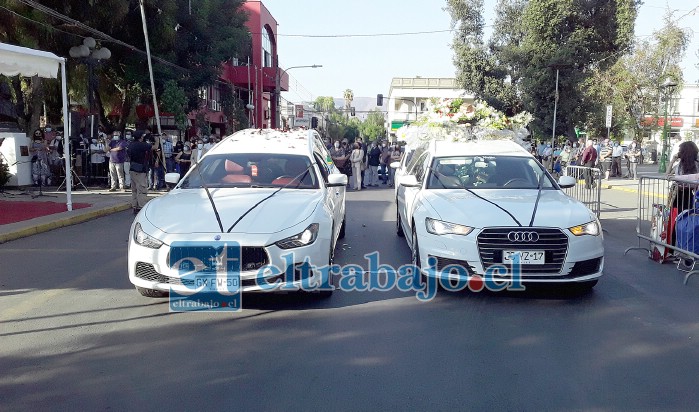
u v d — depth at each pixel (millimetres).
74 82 23938
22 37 18688
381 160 25000
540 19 31484
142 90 25641
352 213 14477
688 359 5008
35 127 21016
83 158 19328
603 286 7352
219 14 29688
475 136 10586
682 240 8258
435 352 5105
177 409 4047
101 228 11773
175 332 5586
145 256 6105
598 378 4605
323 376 4594
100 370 4711
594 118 34750
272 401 4168
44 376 4594
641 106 38500
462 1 37250
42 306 6387
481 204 7035
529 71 31609
